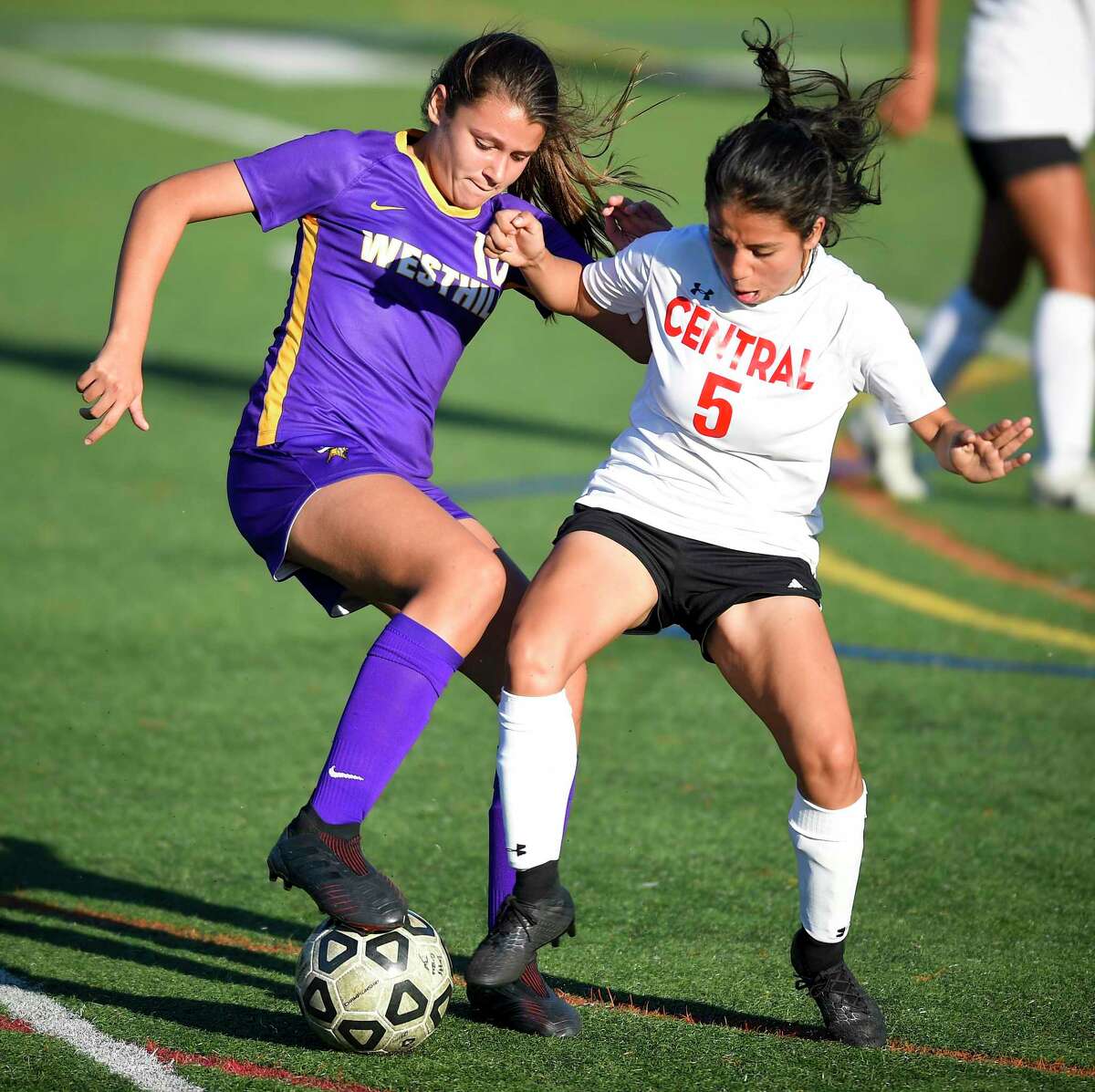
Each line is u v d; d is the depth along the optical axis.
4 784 17.34
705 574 11.20
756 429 11.07
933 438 11.23
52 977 12.48
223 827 16.44
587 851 15.89
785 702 10.79
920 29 27.33
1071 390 29.28
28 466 30.52
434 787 17.67
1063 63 27.42
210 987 12.41
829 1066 10.84
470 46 11.76
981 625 23.50
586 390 38.25
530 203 12.94
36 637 22.14
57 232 53.19
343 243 12.05
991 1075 10.74
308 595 24.61
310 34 96.31
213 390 36.66
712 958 13.38
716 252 10.72
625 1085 10.43
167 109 72.69
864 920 14.25
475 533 12.40
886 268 50.00
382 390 12.12
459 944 13.67
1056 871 15.45
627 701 20.62
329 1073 10.59
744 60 87.31
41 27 98.06
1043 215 28.08
